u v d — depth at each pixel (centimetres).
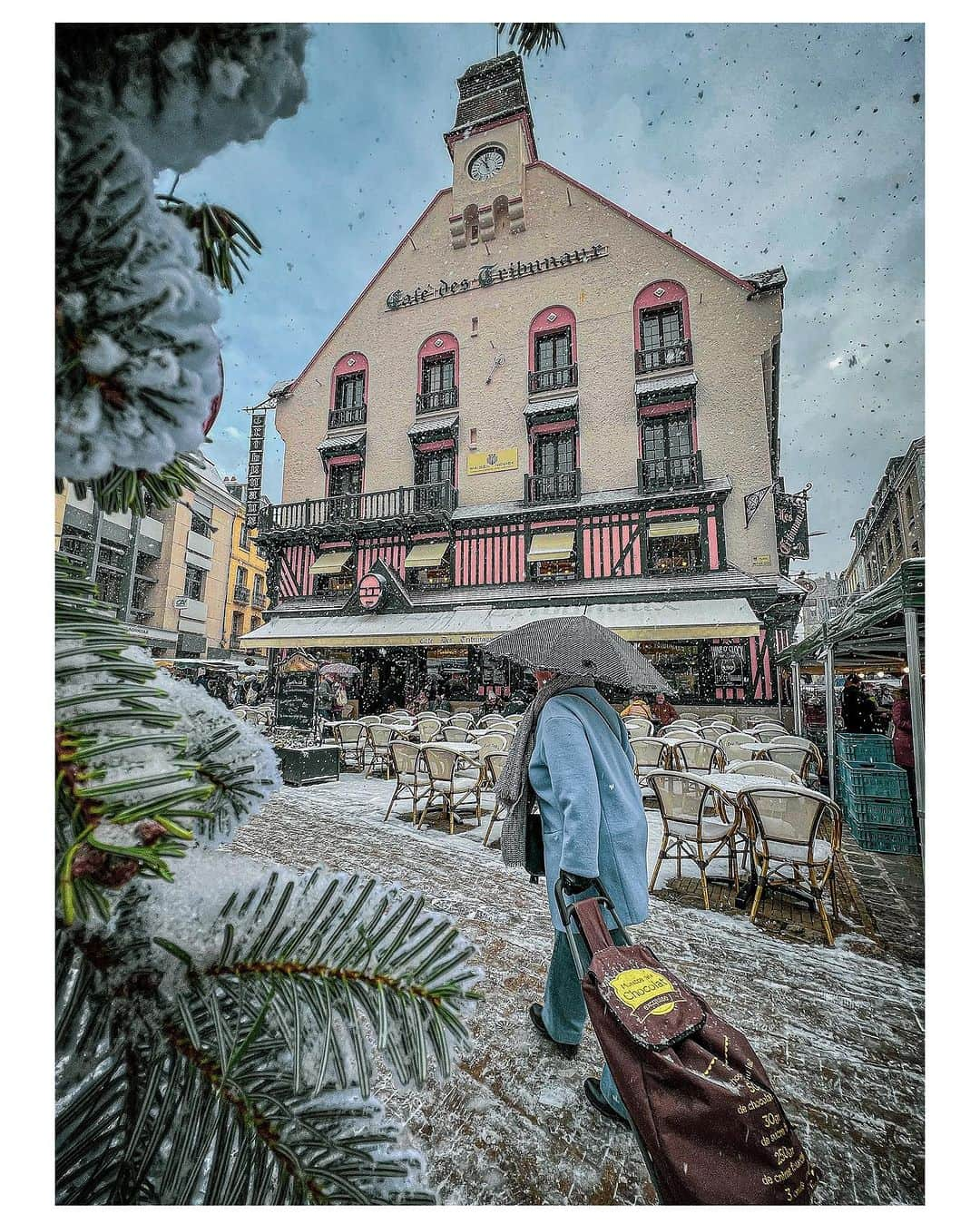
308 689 996
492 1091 218
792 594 1395
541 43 77
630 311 1638
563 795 176
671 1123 108
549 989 231
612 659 213
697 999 124
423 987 57
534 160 1788
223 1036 52
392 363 1917
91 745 44
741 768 515
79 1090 52
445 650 1767
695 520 1505
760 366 1510
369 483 1897
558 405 1656
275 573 1997
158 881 61
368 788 822
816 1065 242
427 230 1898
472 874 461
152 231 47
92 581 54
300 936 58
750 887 438
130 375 46
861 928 381
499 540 1716
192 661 1534
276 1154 54
